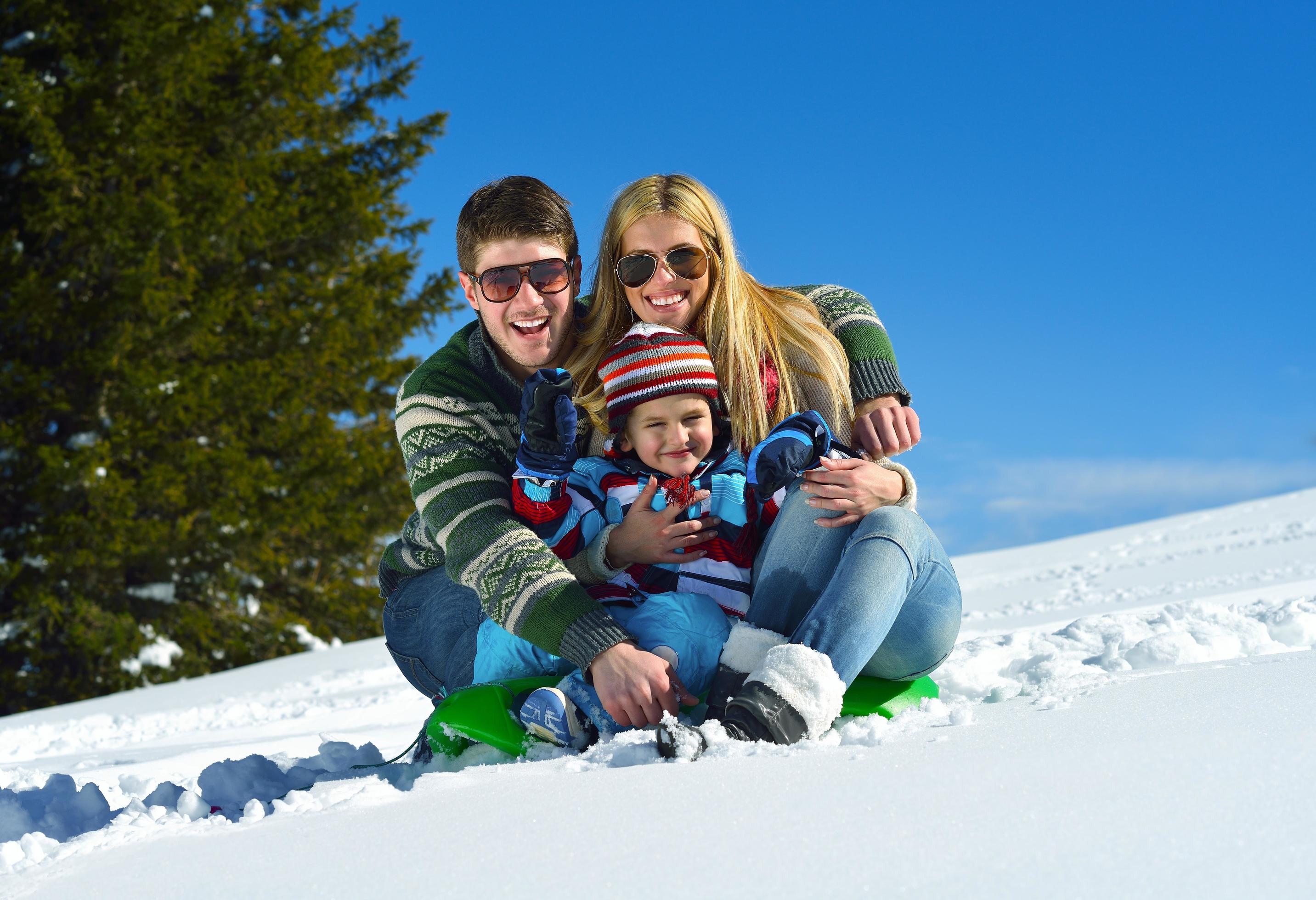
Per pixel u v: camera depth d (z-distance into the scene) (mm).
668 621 1724
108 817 1686
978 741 1200
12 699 13109
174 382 13500
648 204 2055
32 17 13312
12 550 13164
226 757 2584
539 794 1153
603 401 2006
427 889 866
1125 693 1509
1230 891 694
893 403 2096
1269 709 1198
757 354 2018
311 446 14664
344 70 16891
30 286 12445
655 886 809
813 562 1656
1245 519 11617
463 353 2076
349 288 15547
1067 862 762
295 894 902
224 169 14109
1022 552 12367
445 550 1874
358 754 2141
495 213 2006
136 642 12977
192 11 14141
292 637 14961
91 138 13273
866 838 857
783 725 1377
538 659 1895
